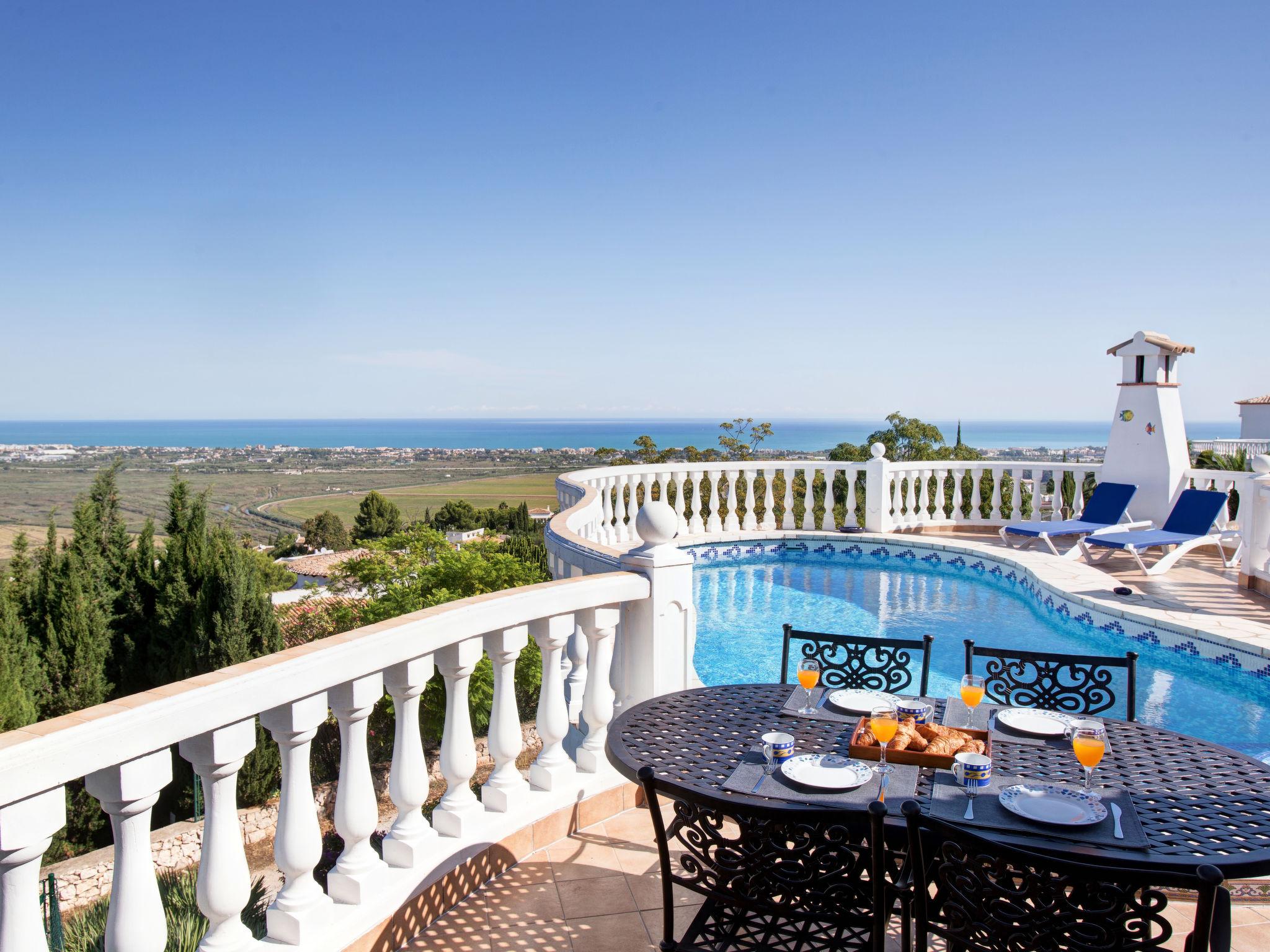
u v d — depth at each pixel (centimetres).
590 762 339
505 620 282
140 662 2403
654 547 357
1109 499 1005
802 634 366
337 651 216
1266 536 786
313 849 218
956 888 169
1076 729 255
